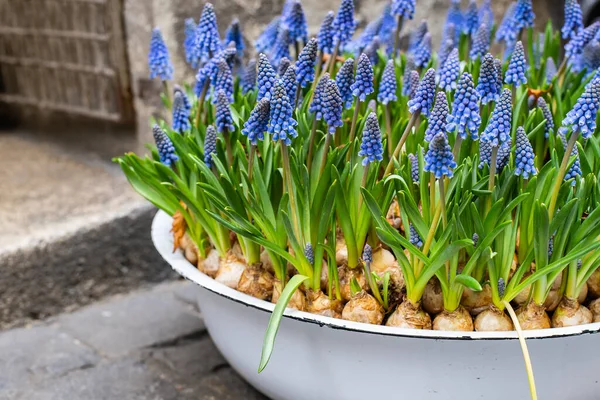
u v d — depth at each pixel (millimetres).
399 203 696
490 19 951
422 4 1225
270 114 675
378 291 701
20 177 1201
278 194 723
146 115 1163
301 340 704
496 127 646
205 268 777
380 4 1209
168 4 1078
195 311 1007
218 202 698
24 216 1054
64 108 1349
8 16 1387
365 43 866
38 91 1391
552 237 692
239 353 764
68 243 1005
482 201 683
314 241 708
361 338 680
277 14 1143
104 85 1263
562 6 1238
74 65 1301
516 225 679
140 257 1059
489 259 664
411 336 657
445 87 729
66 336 953
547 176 681
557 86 811
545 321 684
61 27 1296
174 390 859
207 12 784
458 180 680
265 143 754
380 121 801
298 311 687
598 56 837
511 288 679
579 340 671
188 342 941
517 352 669
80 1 1245
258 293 728
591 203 698
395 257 719
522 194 650
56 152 1332
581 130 650
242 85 851
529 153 656
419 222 675
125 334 956
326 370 707
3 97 1454
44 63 1354
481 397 687
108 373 885
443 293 682
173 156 752
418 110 690
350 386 705
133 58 1148
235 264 749
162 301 1029
